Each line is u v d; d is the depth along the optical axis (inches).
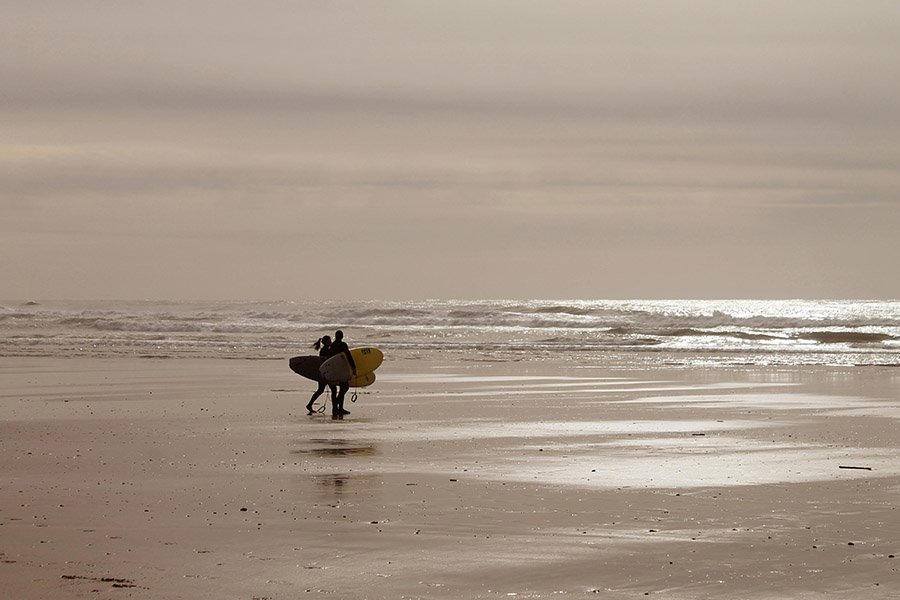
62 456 1257.4
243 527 852.0
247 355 3415.4
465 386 2304.4
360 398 2031.3
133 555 760.3
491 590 671.1
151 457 1245.1
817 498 970.7
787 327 5137.8
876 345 4109.3
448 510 919.0
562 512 910.4
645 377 2556.6
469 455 1258.6
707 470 1138.0
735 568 721.6
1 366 2952.8
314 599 652.1
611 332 5009.8
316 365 1915.6
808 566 725.9
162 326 5487.2
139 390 2196.1
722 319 5216.5
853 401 1946.4
